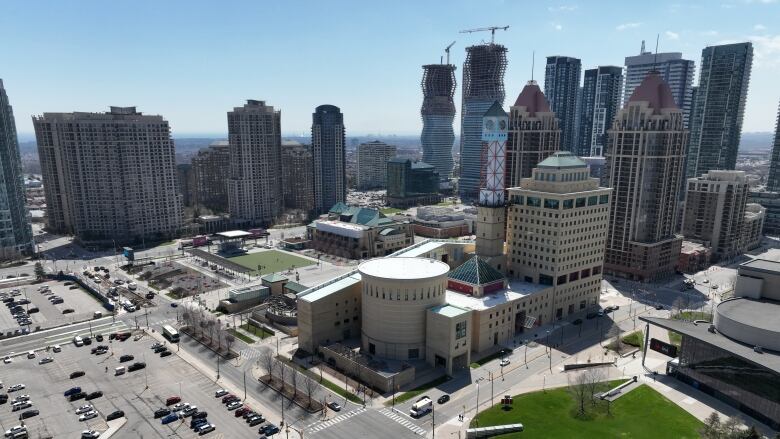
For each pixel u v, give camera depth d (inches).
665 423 5580.7
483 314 7396.7
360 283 7795.3
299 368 6929.1
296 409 5895.7
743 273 7475.4
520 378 6668.3
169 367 6953.7
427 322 6929.1
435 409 5900.6
